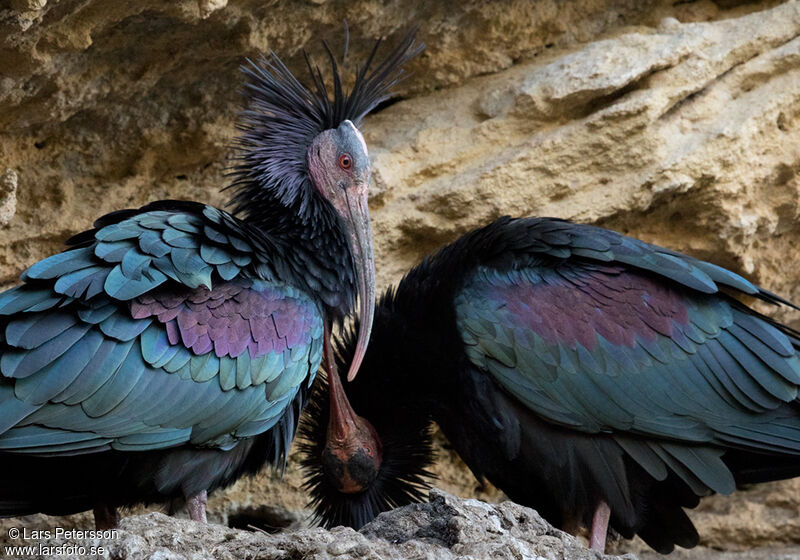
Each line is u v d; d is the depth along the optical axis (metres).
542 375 12.78
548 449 12.88
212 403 11.04
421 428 13.88
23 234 14.11
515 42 16.30
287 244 12.49
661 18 16.86
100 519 11.43
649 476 13.11
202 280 11.11
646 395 12.78
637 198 15.45
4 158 13.84
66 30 12.19
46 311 10.64
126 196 14.65
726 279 13.16
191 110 14.52
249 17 13.57
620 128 15.43
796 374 12.91
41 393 10.39
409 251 15.69
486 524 10.58
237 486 15.20
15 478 11.32
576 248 13.23
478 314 12.98
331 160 12.92
